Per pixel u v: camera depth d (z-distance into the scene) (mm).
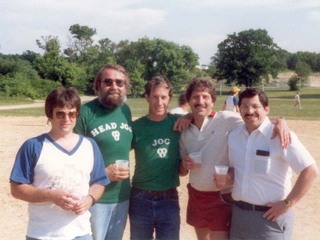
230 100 7496
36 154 1942
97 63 49000
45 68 37188
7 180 5016
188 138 2473
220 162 2469
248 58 49062
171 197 2471
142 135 2424
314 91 44938
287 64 68688
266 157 2162
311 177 2105
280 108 19219
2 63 34406
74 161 1971
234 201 2289
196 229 2625
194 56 49469
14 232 3537
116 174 2242
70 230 1962
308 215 3871
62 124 1974
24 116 13773
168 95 2424
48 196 1905
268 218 2176
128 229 3432
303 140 8102
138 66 46875
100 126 2311
